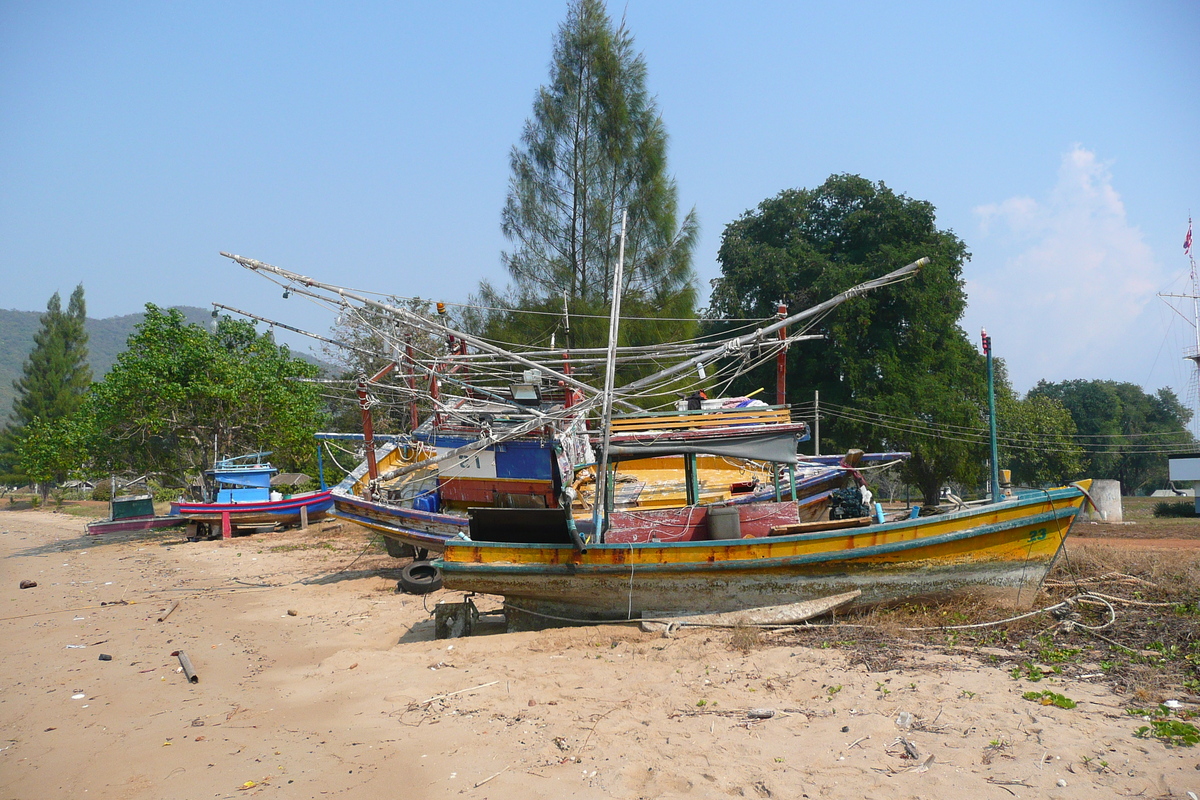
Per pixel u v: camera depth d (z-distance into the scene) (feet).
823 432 115.75
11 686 36.27
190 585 62.39
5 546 102.06
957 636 32.14
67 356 228.22
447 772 23.76
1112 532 82.89
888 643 31.65
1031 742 21.77
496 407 55.21
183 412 94.63
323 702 31.50
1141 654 28.12
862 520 37.65
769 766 21.93
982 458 118.11
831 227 127.54
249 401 93.81
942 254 118.62
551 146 86.43
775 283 116.47
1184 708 23.18
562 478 46.83
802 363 117.50
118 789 24.36
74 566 78.48
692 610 37.14
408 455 67.41
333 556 71.56
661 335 78.64
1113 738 21.57
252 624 47.50
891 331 118.11
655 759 23.16
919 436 108.27
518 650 35.81
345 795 22.86
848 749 22.53
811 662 30.04
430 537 53.21
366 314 52.39
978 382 119.75
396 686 32.35
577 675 31.50
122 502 107.34
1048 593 36.86
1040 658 28.68
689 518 39.06
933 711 24.41
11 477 223.51
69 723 30.89
